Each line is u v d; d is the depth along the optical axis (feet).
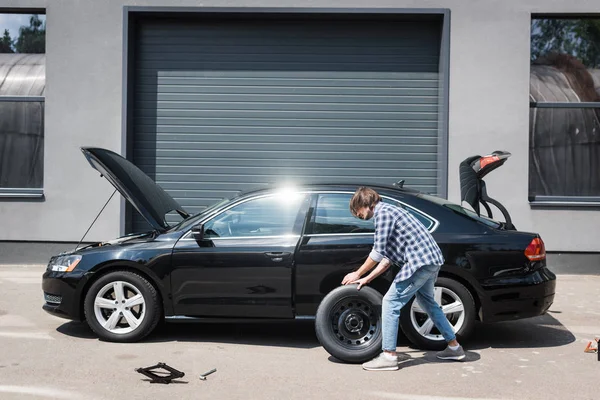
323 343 18.70
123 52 35.24
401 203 20.48
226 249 20.38
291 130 36.35
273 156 36.40
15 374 17.47
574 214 34.32
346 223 20.25
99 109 35.37
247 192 21.44
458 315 20.03
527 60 34.65
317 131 36.29
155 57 36.42
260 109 36.37
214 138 36.40
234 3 35.19
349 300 18.85
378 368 17.93
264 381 17.08
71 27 35.35
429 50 36.11
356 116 36.29
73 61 35.35
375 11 34.91
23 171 36.11
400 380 17.19
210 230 20.86
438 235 19.95
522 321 24.40
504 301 19.76
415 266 17.37
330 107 36.27
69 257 21.35
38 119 35.99
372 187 20.98
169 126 36.42
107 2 35.22
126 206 35.45
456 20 34.81
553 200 35.04
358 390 16.37
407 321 19.86
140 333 20.68
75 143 35.37
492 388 16.57
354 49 36.24
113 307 20.77
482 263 19.76
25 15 35.99
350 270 19.69
